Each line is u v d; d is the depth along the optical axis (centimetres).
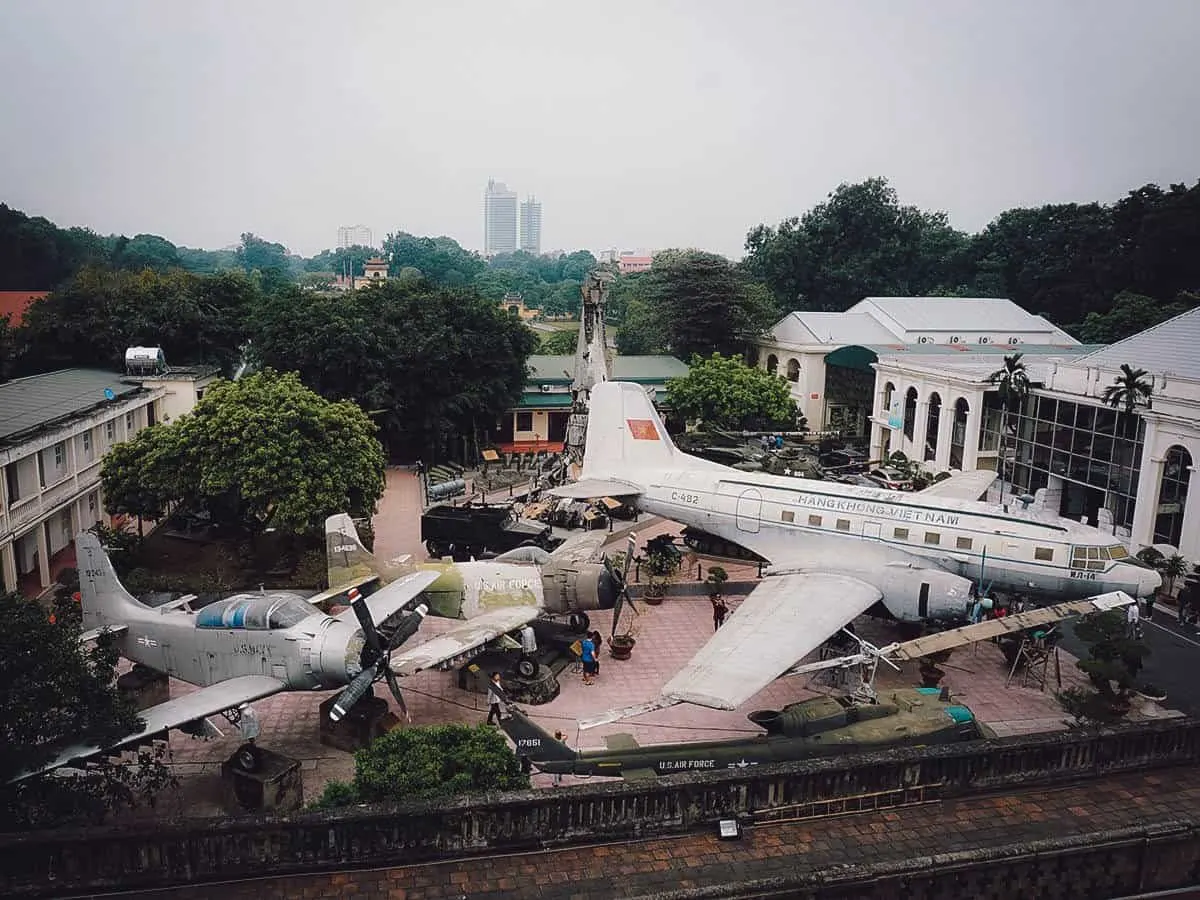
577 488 3541
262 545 3691
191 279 6278
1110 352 4253
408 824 1482
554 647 2717
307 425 3369
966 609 2691
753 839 1559
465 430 5912
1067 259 8838
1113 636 2423
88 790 1677
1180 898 1502
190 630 2214
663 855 1518
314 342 5231
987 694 2583
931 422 5188
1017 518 2862
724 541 3719
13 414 3475
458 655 2253
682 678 2161
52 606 2872
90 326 5503
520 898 1405
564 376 6544
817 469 4928
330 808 1495
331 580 2788
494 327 5797
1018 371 4394
